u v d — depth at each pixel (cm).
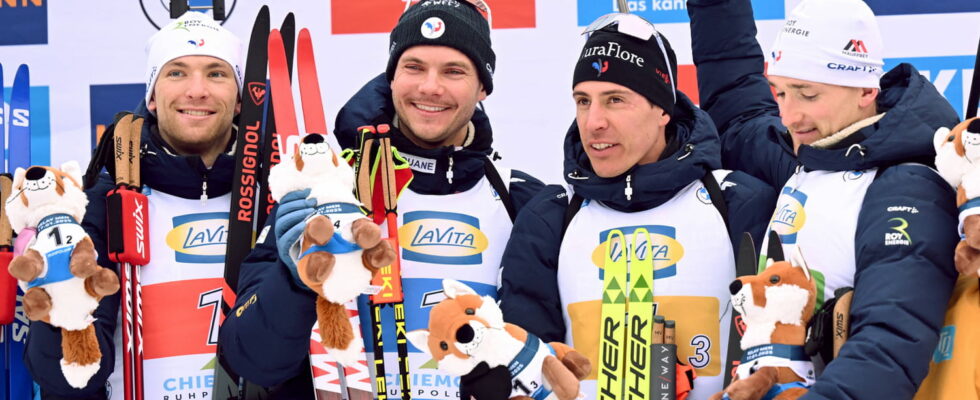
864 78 550
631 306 569
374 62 841
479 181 648
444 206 635
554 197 613
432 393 608
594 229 591
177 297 612
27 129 632
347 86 841
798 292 501
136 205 603
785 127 621
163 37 650
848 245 525
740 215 578
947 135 503
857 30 550
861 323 488
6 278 582
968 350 496
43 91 836
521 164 842
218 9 731
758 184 590
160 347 604
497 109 843
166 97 635
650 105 589
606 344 567
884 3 832
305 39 555
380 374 550
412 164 634
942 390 500
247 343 525
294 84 837
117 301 602
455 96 626
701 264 574
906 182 514
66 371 526
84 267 502
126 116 623
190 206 630
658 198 586
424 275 621
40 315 504
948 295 495
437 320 487
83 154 837
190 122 635
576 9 842
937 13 830
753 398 489
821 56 548
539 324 582
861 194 530
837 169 544
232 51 658
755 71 677
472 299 491
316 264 446
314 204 468
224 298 602
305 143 479
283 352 522
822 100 551
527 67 843
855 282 511
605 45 590
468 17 636
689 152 586
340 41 841
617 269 576
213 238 626
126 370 584
